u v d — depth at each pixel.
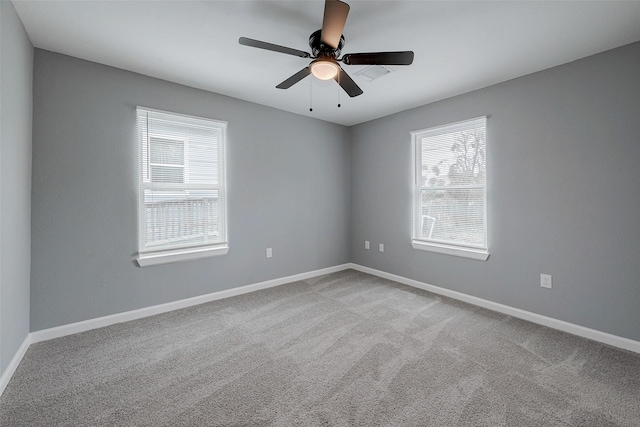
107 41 2.26
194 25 2.06
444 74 2.80
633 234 2.24
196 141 3.19
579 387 1.81
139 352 2.23
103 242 2.65
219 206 3.39
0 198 1.69
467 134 3.29
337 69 2.03
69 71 2.46
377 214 4.33
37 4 1.82
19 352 2.06
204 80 2.97
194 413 1.60
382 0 1.78
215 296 3.35
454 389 1.79
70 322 2.51
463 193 3.34
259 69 2.73
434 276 3.63
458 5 1.83
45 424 1.52
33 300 2.34
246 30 2.12
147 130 2.87
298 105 3.74
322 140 4.39
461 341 2.39
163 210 2.99
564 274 2.59
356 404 1.67
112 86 2.67
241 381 1.88
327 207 4.48
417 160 3.82
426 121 3.66
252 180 3.65
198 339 2.43
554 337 2.46
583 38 2.18
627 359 2.12
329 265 4.52
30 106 2.25
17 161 1.97
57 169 2.43
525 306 2.84
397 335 2.50
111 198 2.69
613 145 2.31
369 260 4.49
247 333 2.54
